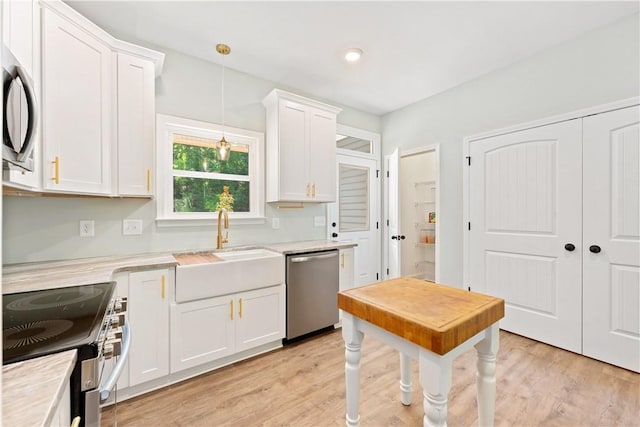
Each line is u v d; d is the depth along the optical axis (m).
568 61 2.34
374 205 3.98
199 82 2.58
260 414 1.68
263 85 2.95
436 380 1.06
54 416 0.61
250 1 1.89
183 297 1.94
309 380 2.00
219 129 2.67
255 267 2.26
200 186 2.63
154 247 2.37
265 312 2.33
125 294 1.76
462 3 1.92
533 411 1.68
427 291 1.47
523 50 2.47
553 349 2.40
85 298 1.20
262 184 2.93
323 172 3.04
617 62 2.11
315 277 2.63
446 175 3.24
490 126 2.85
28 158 1.10
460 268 3.10
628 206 2.07
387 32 2.22
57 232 1.99
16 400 0.58
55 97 1.55
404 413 1.69
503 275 2.76
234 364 2.19
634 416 1.63
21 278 1.49
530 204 2.57
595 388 1.88
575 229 2.31
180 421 1.63
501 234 2.77
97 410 0.82
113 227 2.20
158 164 2.38
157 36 2.26
